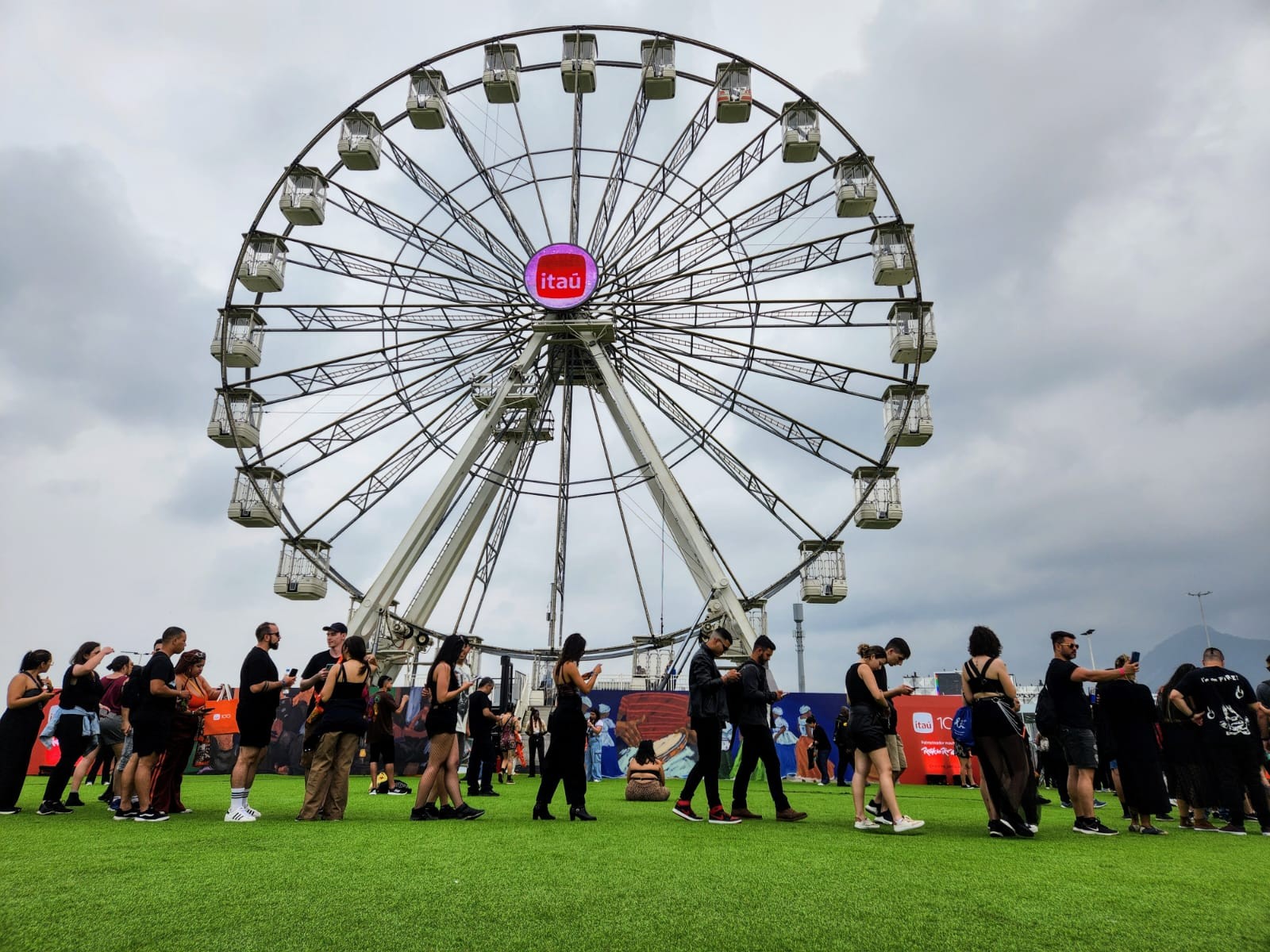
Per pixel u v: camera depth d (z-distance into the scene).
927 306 25.67
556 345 28.23
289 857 5.97
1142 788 8.65
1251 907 4.59
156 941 3.77
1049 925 4.18
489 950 3.70
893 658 10.02
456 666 9.33
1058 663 8.70
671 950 3.74
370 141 26.25
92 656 9.70
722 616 23.98
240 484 25.25
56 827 7.83
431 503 24.58
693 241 26.75
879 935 4.00
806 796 14.80
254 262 25.69
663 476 25.23
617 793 14.73
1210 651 9.66
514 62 28.19
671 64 27.33
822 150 26.67
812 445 26.91
